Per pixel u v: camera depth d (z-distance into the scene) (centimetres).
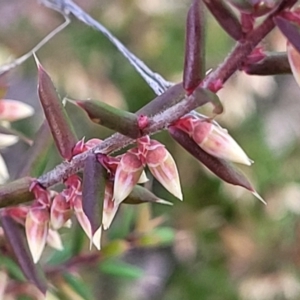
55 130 12
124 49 16
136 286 34
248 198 34
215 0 11
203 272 34
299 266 33
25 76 32
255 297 33
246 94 33
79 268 17
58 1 18
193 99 11
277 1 11
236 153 12
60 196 13
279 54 11
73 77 32
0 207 13
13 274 15
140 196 13
